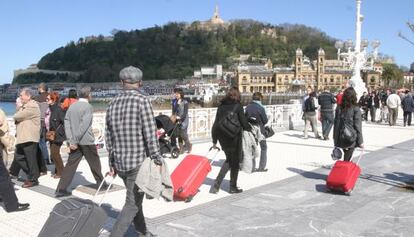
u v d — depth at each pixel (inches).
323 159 451.8
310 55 7185.0
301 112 878.4
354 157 457.7
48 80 7190.0
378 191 309.0
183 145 506.0
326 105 616.1
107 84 5713.6
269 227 229.8
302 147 544.7
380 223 236.1
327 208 265.9
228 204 275.1
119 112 189.5
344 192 297.0
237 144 295.0
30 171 330.3
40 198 296.2
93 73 6781.5
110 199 290.7
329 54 7106.3
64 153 476.7
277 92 4554.6
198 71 6791.3
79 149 306.2
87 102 307.6
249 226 231.6
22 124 326.0
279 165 415.8
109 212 259.0
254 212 257.6
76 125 300.0
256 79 5265.8
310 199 287.7
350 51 1237.1
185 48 7573.8
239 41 7721.5
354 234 218.7
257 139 363.6
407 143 576.1
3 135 284.0
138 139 189.5
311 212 257.4
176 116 471.8
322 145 564.1
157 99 4613.7
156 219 243.1
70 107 302.2
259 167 384.8
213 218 245.8
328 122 619.2
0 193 260.4
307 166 410.3
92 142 311.0
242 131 302.8
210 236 216.2
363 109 964.6
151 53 7431.1
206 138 630.5
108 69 6835.6
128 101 189.5
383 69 4682.6
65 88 4584.2
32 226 236.5
